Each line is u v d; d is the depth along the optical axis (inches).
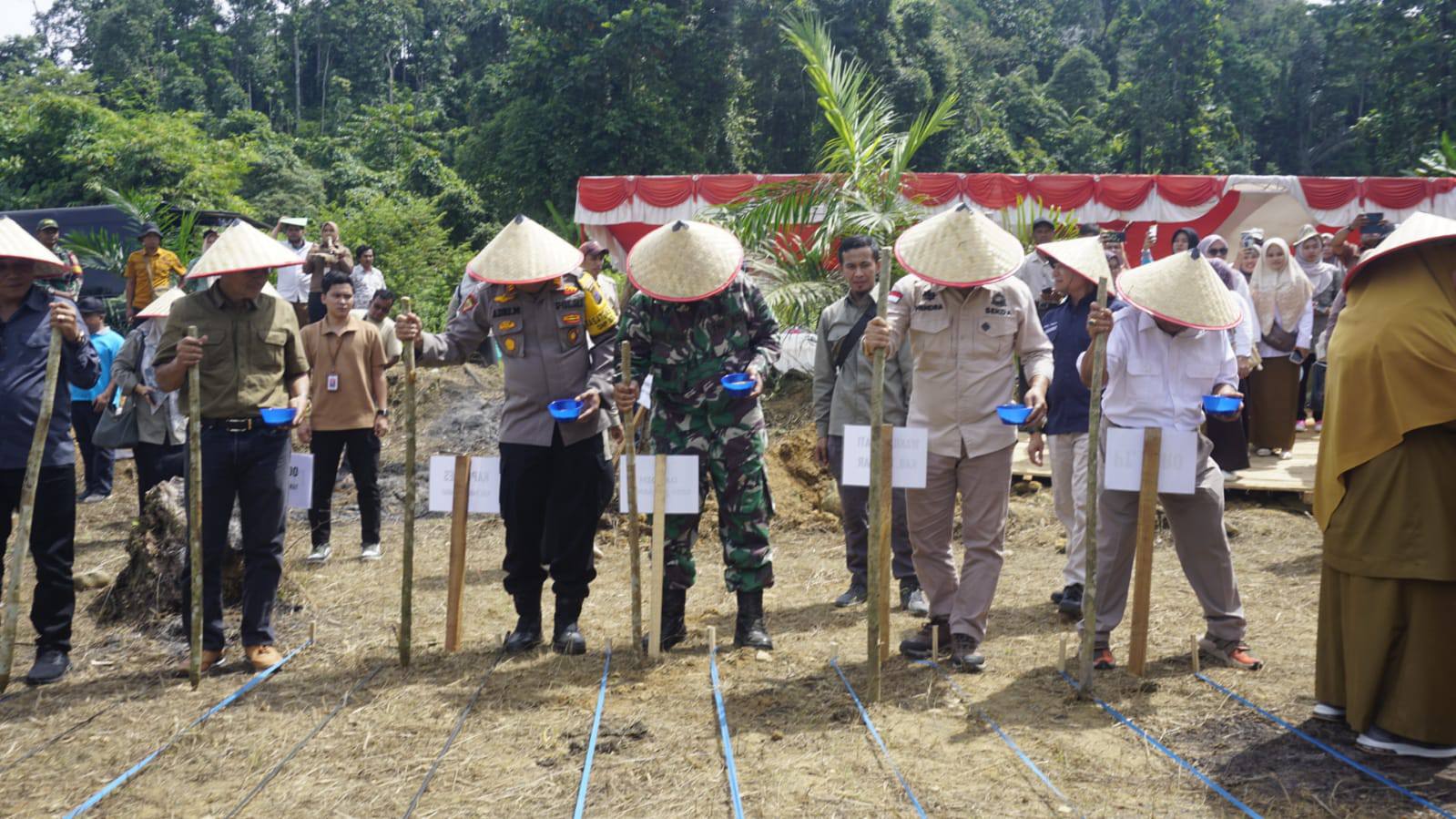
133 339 337.4
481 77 2276.1
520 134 1348.4
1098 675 197.2
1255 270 387.9
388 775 158.9
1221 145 1908.2
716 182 632.4
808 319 430.0
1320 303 444.5
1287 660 206.1
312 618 246.2
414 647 223.0
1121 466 189.3
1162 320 198.7
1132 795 149.3
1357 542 160.6
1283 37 2436.0
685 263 204.4
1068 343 244.1
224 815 146.5
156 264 533.6
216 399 203.5
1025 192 632.4
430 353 210.7
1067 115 2187.5
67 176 1362.0
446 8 2923.2
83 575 282.2
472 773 159.0
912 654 211.9
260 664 207.8
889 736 170.7
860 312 253.0
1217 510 199.9
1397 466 156.4
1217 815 143.0
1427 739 155.3
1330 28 2133.4
